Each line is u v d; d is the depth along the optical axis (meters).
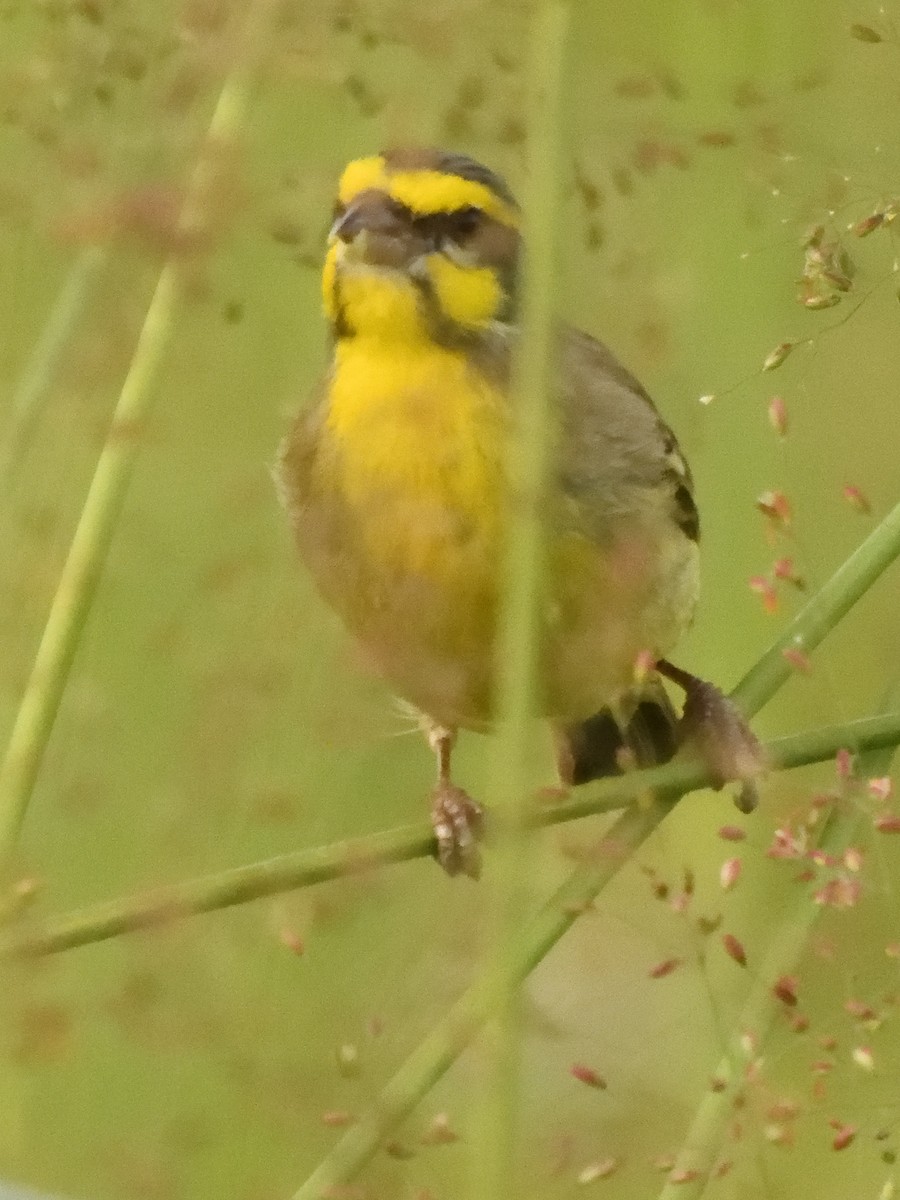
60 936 2.83
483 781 2.99
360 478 2.92
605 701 2.93
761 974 2.85
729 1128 2.84
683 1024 2.87
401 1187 2.84
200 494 2.87
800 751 2.87
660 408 2.94
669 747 2.95
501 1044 2.71
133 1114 2.88
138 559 2.87
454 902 2.84
